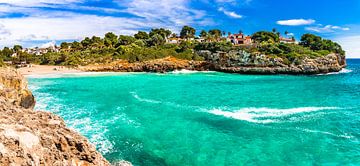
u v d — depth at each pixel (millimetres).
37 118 15172
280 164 18969
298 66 98062
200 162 19234
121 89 54844
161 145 22312
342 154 20641
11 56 156750
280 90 56250
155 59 110750
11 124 12312
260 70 98688
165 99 42938
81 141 12992
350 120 29969
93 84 64125
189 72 103875
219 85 64188
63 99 43281
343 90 56906
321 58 103938
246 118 30469
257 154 20594
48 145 11984
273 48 108125
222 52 107000
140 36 166250
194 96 46469
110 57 121125
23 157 9906
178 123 28531
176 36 181000
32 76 84875
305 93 51938
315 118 30672
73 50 166375
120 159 19453
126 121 29312
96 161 13055
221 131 25844
